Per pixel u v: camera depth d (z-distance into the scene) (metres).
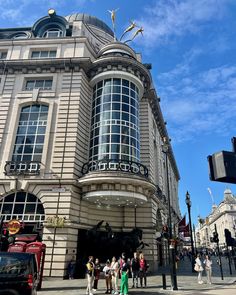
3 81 24.81
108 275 13.39
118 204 22.98
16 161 21.56
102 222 20.64
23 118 23.56
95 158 22.70
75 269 18.72
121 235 20.89
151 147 28.20
